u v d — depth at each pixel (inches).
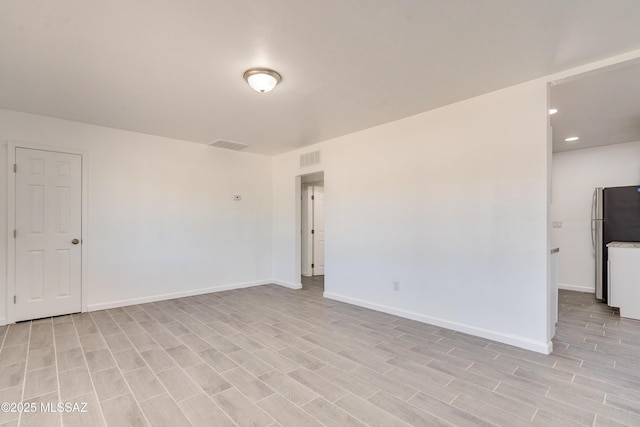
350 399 79.9
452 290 130.5
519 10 72.5
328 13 73.8
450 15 74.5
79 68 99.8
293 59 95.2
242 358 103.6
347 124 157.8
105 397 80.7
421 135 141.5
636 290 144.3
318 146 194.4
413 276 144.2
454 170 130.0
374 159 161.6
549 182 109.4
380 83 111.6
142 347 112.4
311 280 245.3
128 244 168.9
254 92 118.7
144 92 118.6
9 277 137.6
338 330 130.3
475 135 123.7
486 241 120.6
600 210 181.0
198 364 99.2
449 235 131.5
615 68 96.0
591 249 201.2
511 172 114.5
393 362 100.4
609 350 109.3
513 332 113.7
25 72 102.2
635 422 70.4
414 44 87.1
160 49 89.2
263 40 85.1
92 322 140.0
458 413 73.9
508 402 78.2
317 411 74.9
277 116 145.8
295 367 97.2
